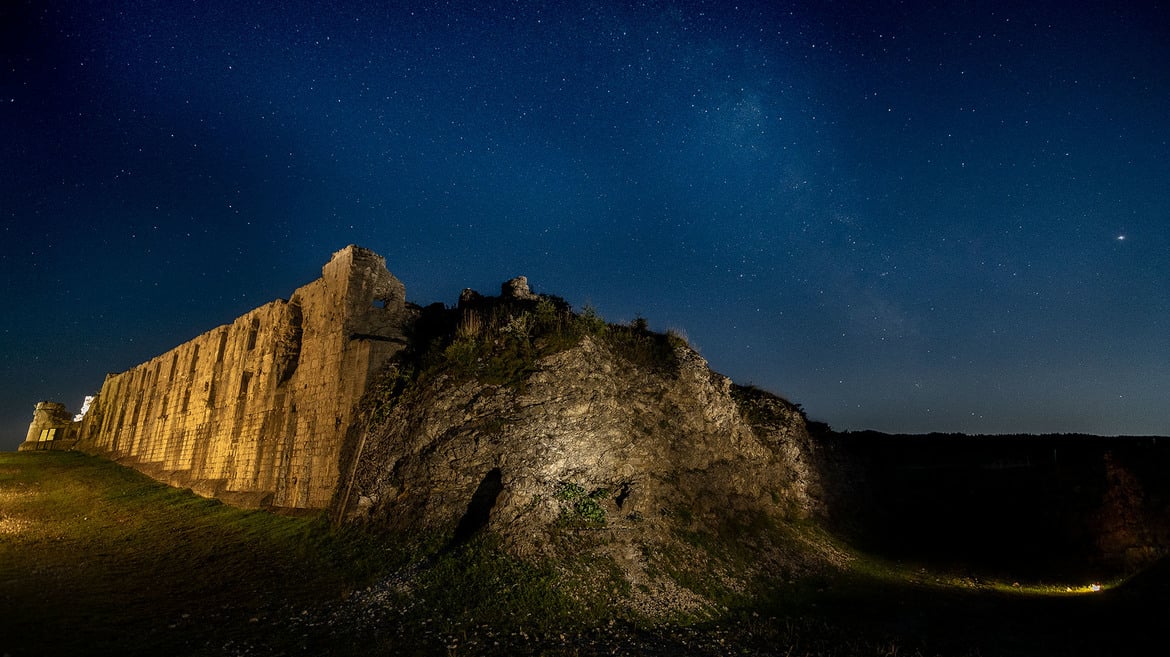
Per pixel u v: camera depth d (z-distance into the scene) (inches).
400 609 571.5
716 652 553.0
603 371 915.4
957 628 670.5
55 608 546.6
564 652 508.4
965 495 1239.5
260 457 1174.3
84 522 1053.8
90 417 2330.2
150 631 506.0
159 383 1835.6
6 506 1216.8
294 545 812.0
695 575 753.6
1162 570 746.8
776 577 823.1
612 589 665.6
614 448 853.8
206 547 839.1
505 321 968.3
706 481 963.3
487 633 531.8
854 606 746.8
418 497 800.9
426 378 919.0
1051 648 609.0
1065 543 1074.1
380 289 1115.9
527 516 732.0
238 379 1346.0
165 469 1576.0
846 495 1235.2
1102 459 1127.6
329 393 1047.0
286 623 538.6
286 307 1229.1
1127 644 614.2
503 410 835.4
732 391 1258.6
